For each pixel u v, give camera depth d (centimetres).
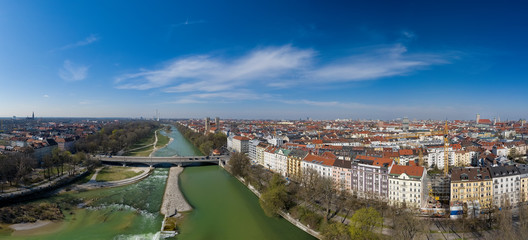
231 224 15338
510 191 16562
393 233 12506
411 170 16538
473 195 15962
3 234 13625
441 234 12900
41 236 13638
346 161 19938
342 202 17475
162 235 13875
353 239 11419
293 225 15200
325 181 17638
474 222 13825
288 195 18788
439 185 18912
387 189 16962
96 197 19875
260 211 17300
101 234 14062
